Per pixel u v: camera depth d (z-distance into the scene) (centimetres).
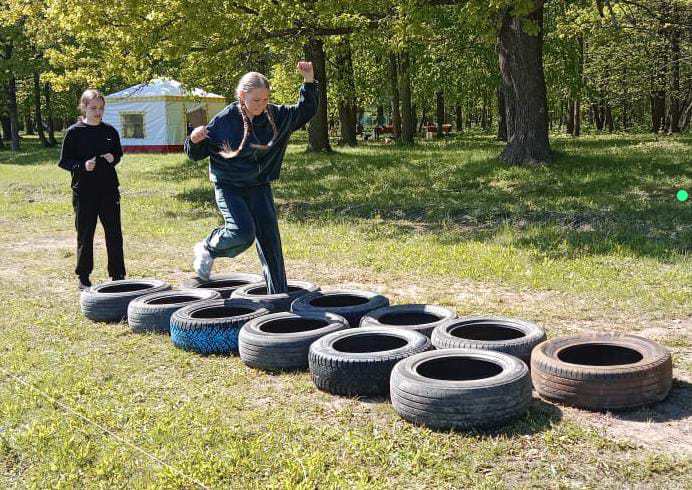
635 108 5941
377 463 381
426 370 477
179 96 3625
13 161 3309
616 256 929
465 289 811
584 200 1316
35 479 374
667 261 892
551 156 1744
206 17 1565
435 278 871
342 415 452
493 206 1341
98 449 406
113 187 833
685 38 2859
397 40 1594
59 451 401
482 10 1340
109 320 705
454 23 2383
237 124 595
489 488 348
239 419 449
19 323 701
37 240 1271
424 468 373
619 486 350
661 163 1645
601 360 503
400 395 437
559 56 3033
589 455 383
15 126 4222
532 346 512
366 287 835
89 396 494
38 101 4572
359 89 3450
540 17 1692
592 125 6719
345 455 391
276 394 495
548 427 421
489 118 6594
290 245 1113
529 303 738
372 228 1252
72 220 1509
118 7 1622
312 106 606
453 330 548
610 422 428
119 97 3650
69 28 1681
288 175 1995
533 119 1727
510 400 420
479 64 3072
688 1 2089
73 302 796
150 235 1281
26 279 927
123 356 590
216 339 587
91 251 842
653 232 1061
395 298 774
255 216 638
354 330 548
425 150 2505
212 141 596
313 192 1700
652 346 477
